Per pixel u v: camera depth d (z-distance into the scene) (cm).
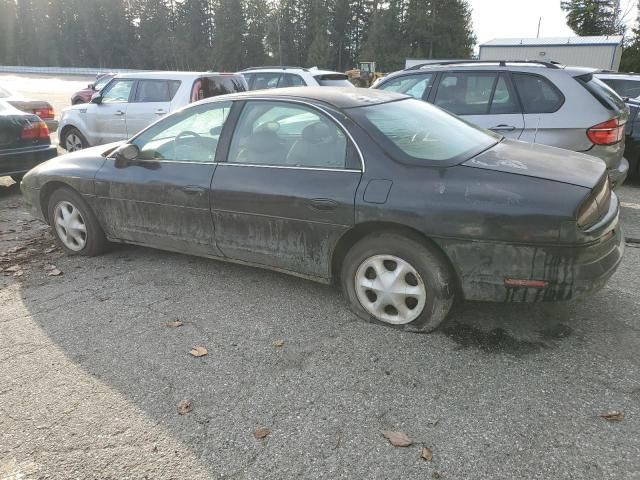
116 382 299
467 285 310
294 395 282
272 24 7556
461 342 325
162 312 380
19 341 346
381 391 282
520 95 564
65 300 405
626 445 237
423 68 635
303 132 362
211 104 409
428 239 315
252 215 374
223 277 438
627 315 352
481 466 229
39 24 8838
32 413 275
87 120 961
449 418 259
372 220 323
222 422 263
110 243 496
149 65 8444
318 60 6912
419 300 327
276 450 243
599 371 292
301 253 362
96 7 8462
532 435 246
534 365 299
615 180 554
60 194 486
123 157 438
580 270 287
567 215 279
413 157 327
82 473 234
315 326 353
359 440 247
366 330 343
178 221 418
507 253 294
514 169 309
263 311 377
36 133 734
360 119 347
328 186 339
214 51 7444
